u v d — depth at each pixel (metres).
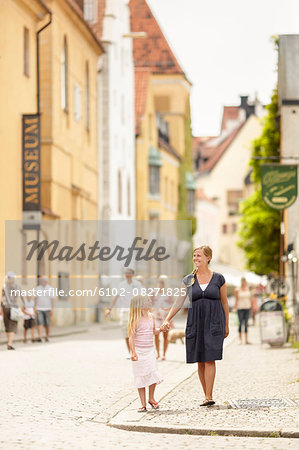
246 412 12.48
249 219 54.53
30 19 41.16
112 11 65.25
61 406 13.91
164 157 83.44
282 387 15.76
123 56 69.81
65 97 49.81
